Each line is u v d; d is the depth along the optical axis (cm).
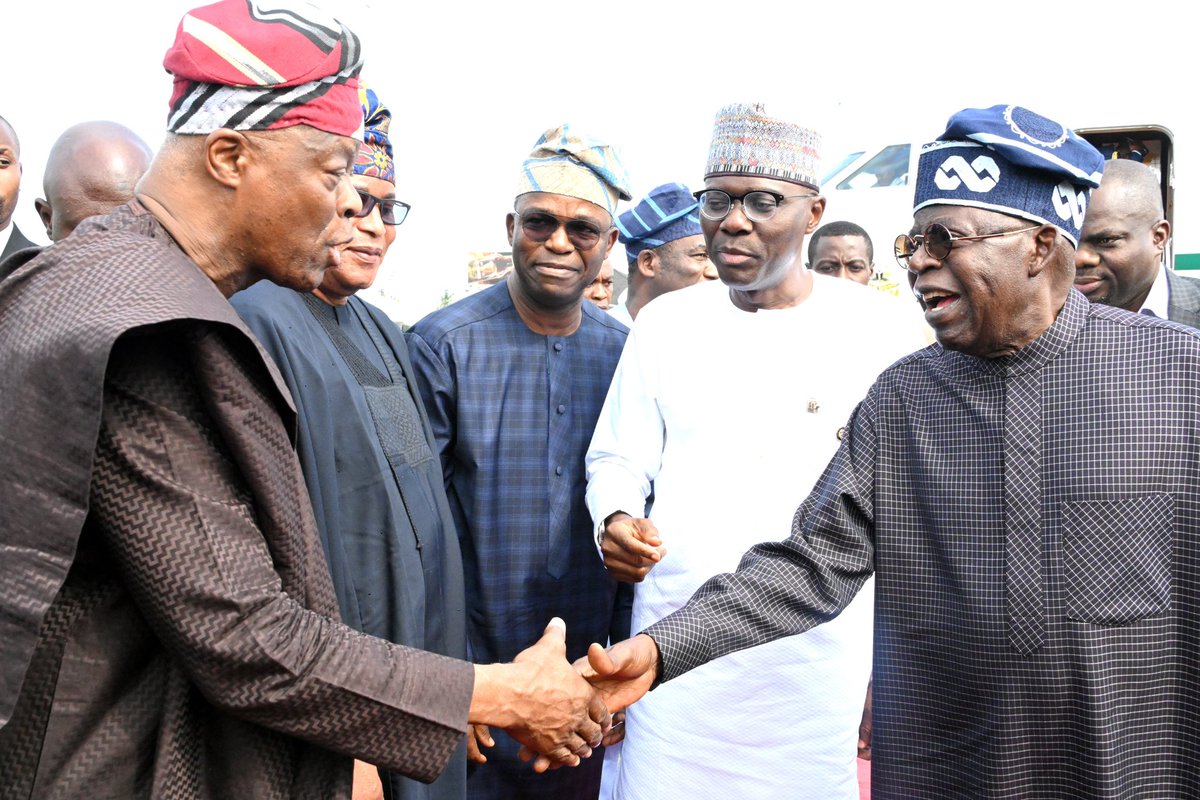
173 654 136
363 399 219
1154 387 171
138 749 137
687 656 193
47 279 137
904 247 190
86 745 134
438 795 229
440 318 299
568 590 295
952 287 179
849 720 261
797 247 267
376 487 211
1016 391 180
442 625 240
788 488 262
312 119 147
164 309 131
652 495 311
